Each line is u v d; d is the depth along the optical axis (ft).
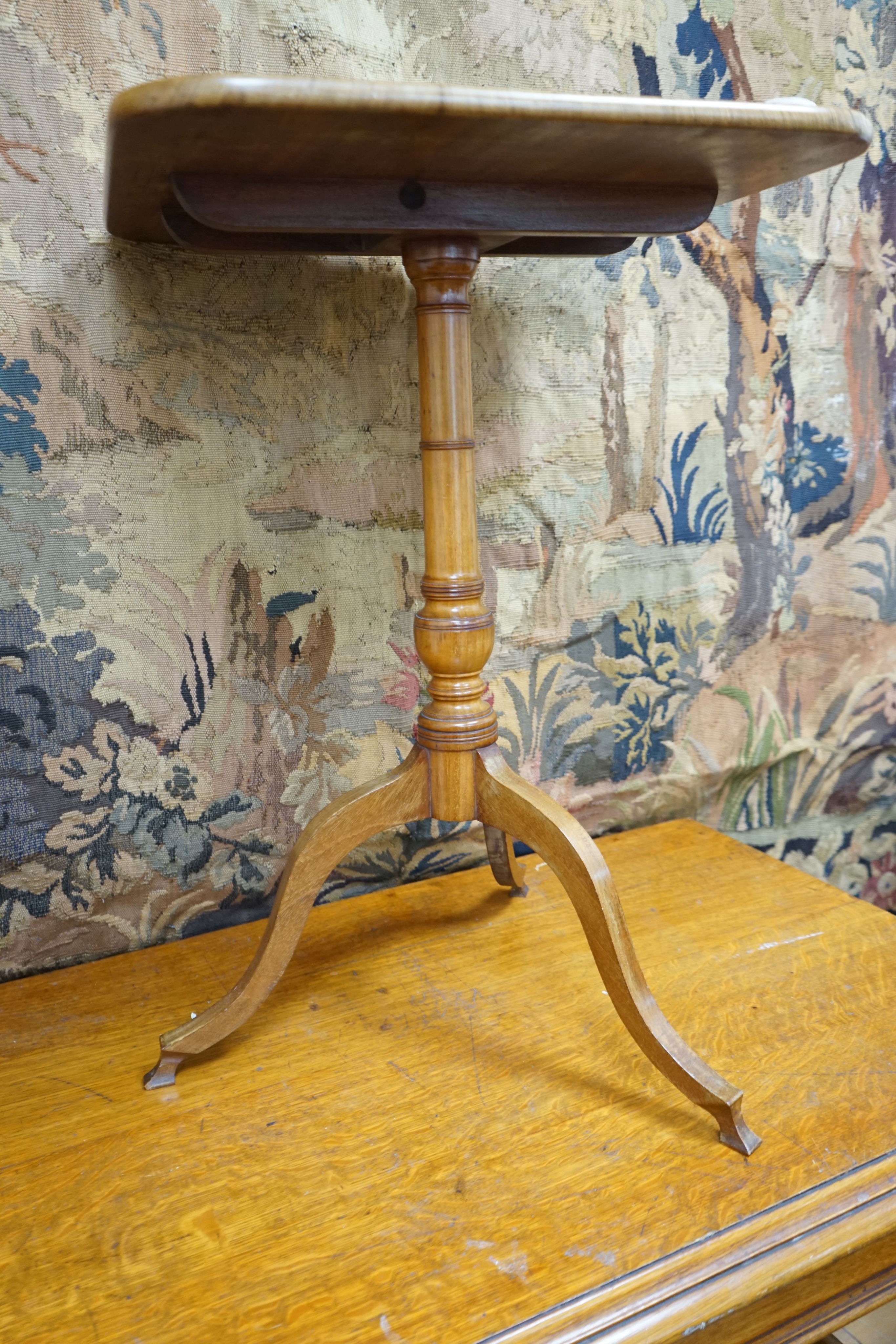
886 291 4.08
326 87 1.62
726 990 2.90
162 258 2.87
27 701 2.92
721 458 3.88
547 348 3.48
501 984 2.96
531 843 2.53
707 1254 2.03
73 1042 2.74
